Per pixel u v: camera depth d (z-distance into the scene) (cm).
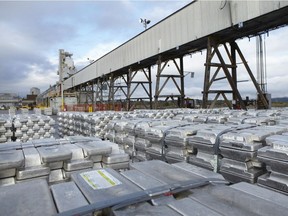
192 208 136
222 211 134
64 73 5100
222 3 1298
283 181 239
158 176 190
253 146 269
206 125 409
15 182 235
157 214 130
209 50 1433
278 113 672
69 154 264
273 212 128
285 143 238
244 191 161
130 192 156
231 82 1474
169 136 370
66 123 1199
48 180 252
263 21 1226
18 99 8325
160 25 1861
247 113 700
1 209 135
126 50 2450
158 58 1955
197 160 333
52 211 134
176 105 2409
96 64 3403
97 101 3575
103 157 295
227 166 298
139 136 446
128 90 2478
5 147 301
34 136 767
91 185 170
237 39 1558
